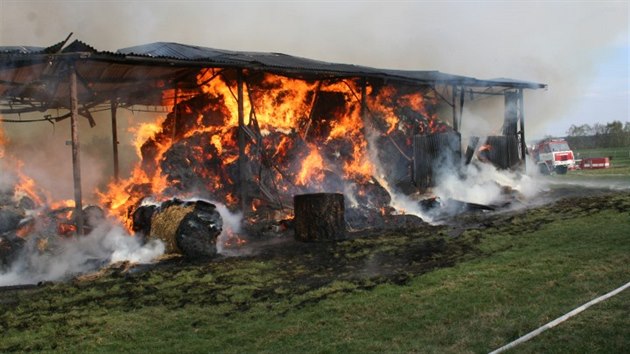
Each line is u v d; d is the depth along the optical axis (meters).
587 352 4.41
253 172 12.98
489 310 5.64
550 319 5.20
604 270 6.79
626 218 10.73
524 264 7.52
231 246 10.65
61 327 5.90
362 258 8.96
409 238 10.59
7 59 9.49
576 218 11.42
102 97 15.12
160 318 6.09
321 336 5.25
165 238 9.70
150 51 13.66
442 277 7.14
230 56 13.55
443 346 4.78
